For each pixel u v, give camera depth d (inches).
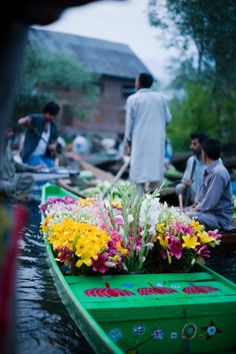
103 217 158.9
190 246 149.2
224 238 213.8
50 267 160.7
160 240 150.7
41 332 127.2
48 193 261.1
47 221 172.7
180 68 417.4
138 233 151.0
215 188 210.4
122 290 130.1
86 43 1115.9
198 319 120.4
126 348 117.1
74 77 846.5
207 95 515.2
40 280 164.2
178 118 581.6
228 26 316.5
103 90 1069.8
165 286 134.4
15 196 289.1
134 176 278.2
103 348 89.7
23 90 621.0
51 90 842.8
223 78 371.9
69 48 1047.6
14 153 385.7
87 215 165.9
